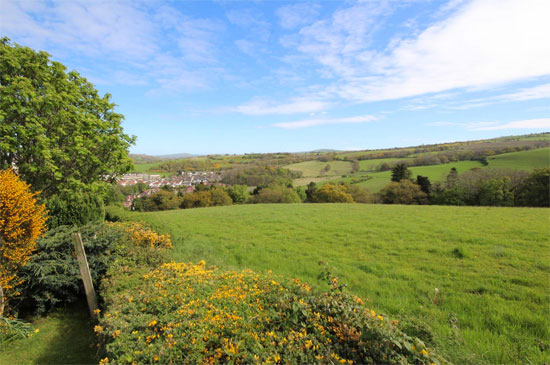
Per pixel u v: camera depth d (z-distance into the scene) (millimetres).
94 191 13109
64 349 4770
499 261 7973
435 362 2592
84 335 5242
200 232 14453
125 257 6512
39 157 11289
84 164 13469
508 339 4359
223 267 7086
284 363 2664
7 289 5426
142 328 3418
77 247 5559
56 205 10375
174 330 3137
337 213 19281
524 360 3789
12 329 5117
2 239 5203
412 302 5887
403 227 13250
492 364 3648
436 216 15891
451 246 9703
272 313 3447
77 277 6125
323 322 3293
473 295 6023
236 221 17734
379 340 2801
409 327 3434
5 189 5203
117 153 14367
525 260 7867
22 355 4602
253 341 2912
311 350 2828
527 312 5121
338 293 3838
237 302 3871
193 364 2701
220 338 3010
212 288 4496
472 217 14875
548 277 6637
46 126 12000
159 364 2678
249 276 5199
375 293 6441
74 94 12977
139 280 5117
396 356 2635
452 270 7551
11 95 10570
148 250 6918
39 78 11773
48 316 5941
